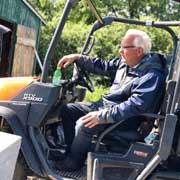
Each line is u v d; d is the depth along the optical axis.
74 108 5.05
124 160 4.48
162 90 4.54
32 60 17.16
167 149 4.19
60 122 5.21
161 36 20.56
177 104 4.25
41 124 4.66
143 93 4.43
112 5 25.83
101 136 4.57
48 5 25.41
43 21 17.83
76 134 4.63
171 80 4.37
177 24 5.23
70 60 5.20
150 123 4.68
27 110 4.54
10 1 15.00
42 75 4.59
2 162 2.88
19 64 16.14
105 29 20.25
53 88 4.54
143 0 27.47
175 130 4.42
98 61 5.34
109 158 4.46
